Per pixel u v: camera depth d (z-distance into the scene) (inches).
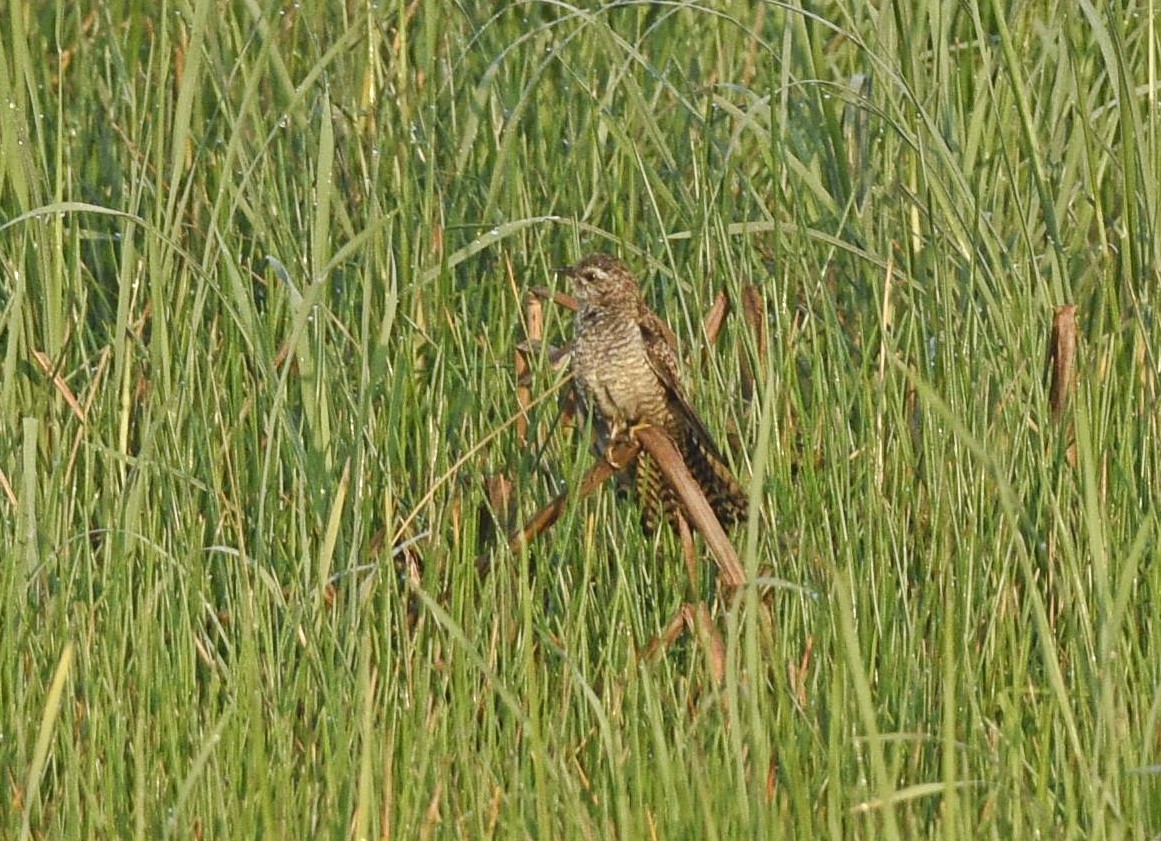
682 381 486.3
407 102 539.8
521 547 421.7
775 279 484.7
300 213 519.2
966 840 357.4
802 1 522.6
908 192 486.6
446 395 491.8
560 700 426.3
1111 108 537.3
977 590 454.6
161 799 399.2
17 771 402.0
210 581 462.3
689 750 398.0
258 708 372.2
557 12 580.4
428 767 397.4
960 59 559.2
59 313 486.6
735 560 422.0
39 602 452.1
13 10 495.8
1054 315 470.3
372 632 439.5
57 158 483.2
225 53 550.6
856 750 393.1
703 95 565.9
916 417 490.6
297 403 495.5
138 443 494.0
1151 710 388.2
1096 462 467.2
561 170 550.0
